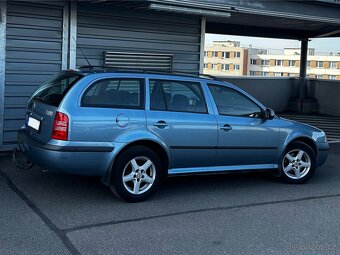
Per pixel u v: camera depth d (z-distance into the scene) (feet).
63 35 29.73
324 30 51.65
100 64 31.55
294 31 54.19
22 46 28.35
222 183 23.66
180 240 15.64
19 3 27.94
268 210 19.29
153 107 20.04
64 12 29.60
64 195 20.38
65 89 18.89
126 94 19.62
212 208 19.34
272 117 23.03
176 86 20.92
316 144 24.41
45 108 19.16
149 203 19.72
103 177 19.24
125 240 15.47
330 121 51.47
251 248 15.11
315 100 59.36
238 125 21.90
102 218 17.57
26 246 14.71
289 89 60.18
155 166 19.95
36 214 17.78
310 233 16.63
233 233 16.44
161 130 19.89
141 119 19.49
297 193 22.18
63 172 18.34
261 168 23.00
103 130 18.66
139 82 20.02
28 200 19.51
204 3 31.45
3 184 21.76
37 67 29.04
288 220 18.04
